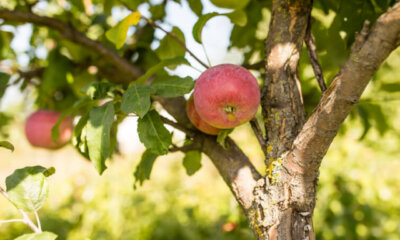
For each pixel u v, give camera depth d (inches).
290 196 43.6
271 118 47.9
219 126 48.3
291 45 49.0
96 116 47.8
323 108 38.0
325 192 116.6
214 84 45.9
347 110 36.8
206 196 152.5
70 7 99.2
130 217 141.1
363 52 33.6
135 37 90.0
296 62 49.3
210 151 54.8
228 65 48.8
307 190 43.4
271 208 44.7
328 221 115.3
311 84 80.7
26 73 94.0
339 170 125.6
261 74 82.3
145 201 148.5
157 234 120.0
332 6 65.8
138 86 46.9
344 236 111.5
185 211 131.0
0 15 71.7
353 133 132.3
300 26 49.2
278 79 48.3
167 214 131.8
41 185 43.9
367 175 123.5
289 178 43.6
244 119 47.3
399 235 119.5
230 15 55.5
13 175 44.2
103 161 45.9
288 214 44.1
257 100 46.8
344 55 61.2
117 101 52.5
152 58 87.7
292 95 47.9
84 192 139.5
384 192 122.0
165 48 69.2
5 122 120.6
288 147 45.7
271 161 46.0
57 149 99.4
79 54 89.7
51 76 88.7
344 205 115.0
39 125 93.5
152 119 47.6
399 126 172.7
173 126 54.9
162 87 48.3
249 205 48.1
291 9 48.9
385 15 32.4
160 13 86.2
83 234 130.2
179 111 59.7
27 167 45.2
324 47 71.5
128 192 152.0
